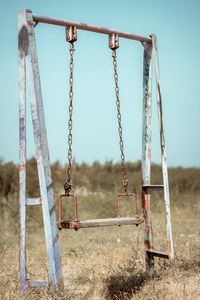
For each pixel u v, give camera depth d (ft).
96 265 30.81
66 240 41.34
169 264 28.35
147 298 23.99
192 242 36.01
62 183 70.85
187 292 23.62
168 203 27.55
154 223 50.24
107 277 27.78
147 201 28.45
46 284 24.02
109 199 58.39
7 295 22.86
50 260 23.97
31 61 24.36
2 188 57.82
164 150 28.02
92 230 47.24
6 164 60.03
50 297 23.17
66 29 25.66
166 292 23.98
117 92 26.99
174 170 94.79
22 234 24.56
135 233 44.98
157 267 29.37
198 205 63.10
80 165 97.50
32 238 43.42
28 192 54.85
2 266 31.32
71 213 53.67
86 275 28.53
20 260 24.47
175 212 59.47
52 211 24.18
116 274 28.09
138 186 71.15
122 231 46.42
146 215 28.32
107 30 26.71
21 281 24.31
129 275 27.76
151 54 28.91
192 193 73.61
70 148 24.97
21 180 24.75
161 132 28.12
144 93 29.14
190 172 87.56
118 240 39.63
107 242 39.83
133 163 108.17
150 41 28.76
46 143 24.47
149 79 29.04
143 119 29.12
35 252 36.94
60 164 79.66
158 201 63.41
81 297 24.53
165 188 27.66
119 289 26.27
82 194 62.75
